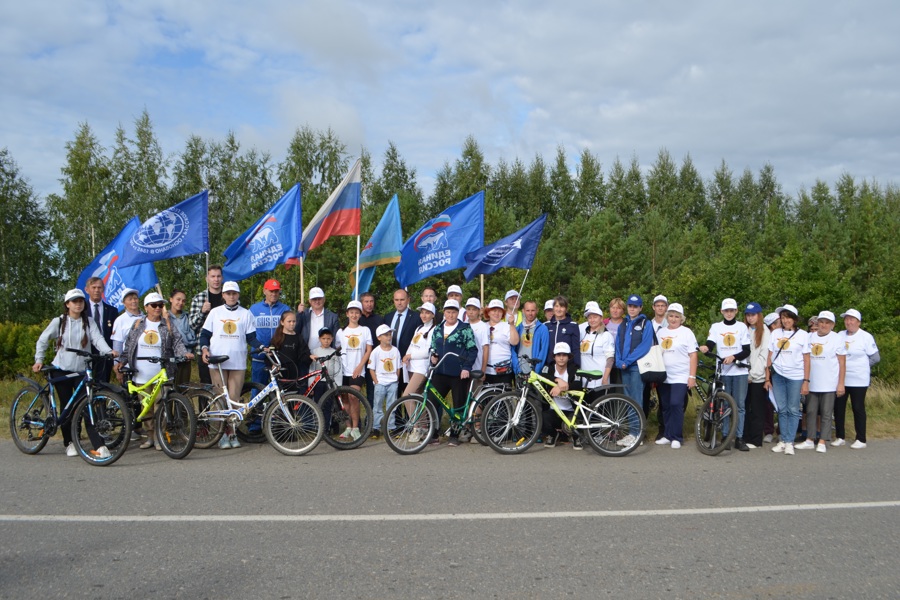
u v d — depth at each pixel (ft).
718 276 74.43
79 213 110.83
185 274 113.60
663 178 163.63
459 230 37.68
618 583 13.75
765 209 186.91
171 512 18.38
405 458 25.72
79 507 18.81
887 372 50.67
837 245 128.26
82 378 25.73
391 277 93.76
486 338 29.68
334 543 15.96
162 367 26.30
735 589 13.50
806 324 67.26
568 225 116.88
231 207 127.95
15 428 26.43
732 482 22.15
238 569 14.34
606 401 26.96
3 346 53.57
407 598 12.98
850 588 13.58
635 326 29.17
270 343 30.09
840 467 24.53
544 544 15.98
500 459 25.70
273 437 26.53
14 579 13.82
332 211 36.88
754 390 28.58
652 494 20.54
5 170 112.47
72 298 25.67
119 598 12.92
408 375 30.42
